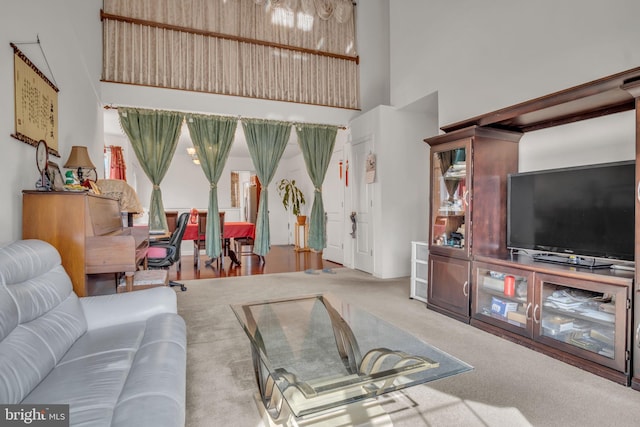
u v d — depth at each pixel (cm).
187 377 207
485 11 349
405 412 171
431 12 420
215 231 530
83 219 237
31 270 158
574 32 273
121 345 161
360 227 538
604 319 207
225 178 888
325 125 568
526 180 277
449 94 394
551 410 171
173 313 203
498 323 268
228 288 425
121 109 463
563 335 228
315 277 491
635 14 238
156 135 484
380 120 486
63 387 124
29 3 249
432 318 312
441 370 150
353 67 572
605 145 253
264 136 542
